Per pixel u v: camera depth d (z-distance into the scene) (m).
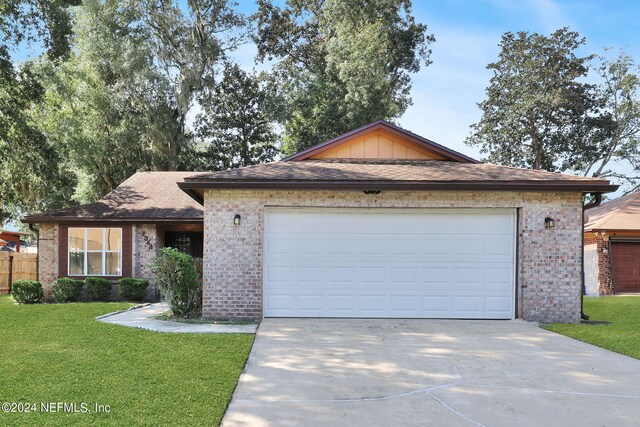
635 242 21.09
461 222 11.09
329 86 33.03
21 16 19.27
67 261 17.05
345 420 5.06
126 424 4.78
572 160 35.75
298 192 10.90
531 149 36.12
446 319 10.92
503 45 35.22
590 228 20.95
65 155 26.59
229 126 35.53
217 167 34.91
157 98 30.42
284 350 7.96
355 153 13.81
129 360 7.10
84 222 17.05
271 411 5.29
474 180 10.55
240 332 9.35
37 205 28.11
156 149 30.48
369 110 31.05
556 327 10.16
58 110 27.67
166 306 14.19
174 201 18.50
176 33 32.88
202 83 33.09
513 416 5.22
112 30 31.23
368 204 10.87
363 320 10.70
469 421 5.07
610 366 7.23
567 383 6.40
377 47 31.75
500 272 11.04
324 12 34.69
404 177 10.88
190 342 8.34
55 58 20.52
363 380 6.45
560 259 10.86
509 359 7.58
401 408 5.43
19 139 20.28
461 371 6.91
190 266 11.39
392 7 34.66
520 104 34.03
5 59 19.02
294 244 11.02
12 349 7.72
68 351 7.59
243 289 10.81
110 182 30.86
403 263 11.05
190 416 5.02
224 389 5.91
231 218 10.87
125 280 16.20
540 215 10.88
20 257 20.72
